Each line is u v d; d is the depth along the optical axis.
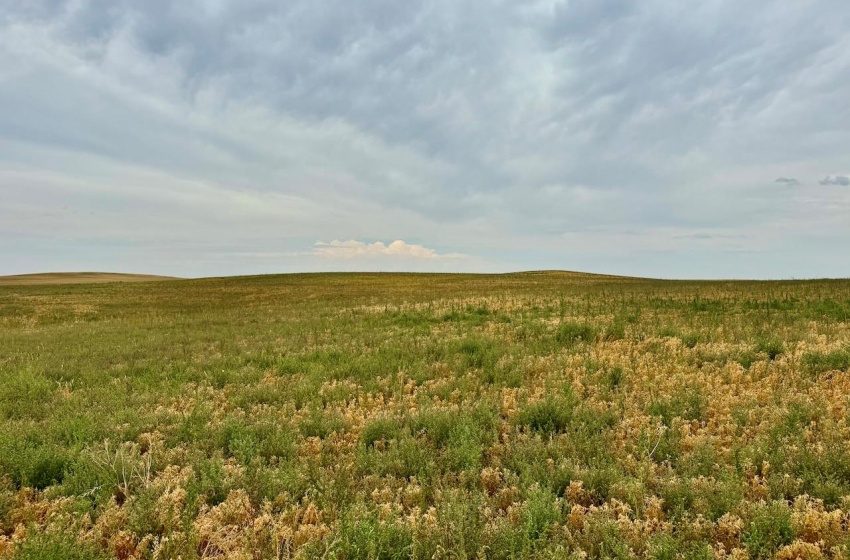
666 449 5.11
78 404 7.57
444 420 6.12
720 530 3.69
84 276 95.69
